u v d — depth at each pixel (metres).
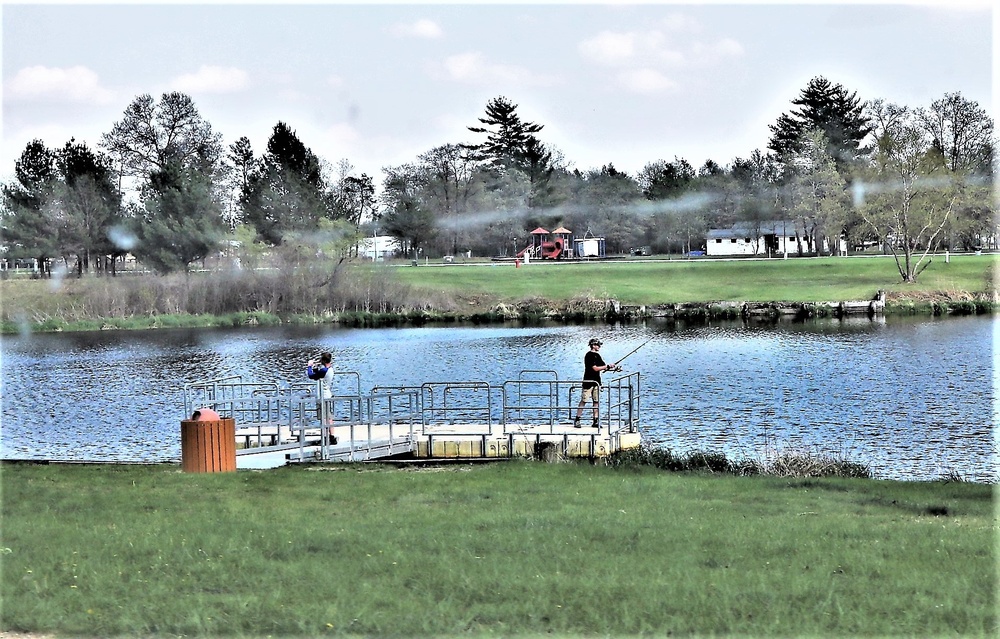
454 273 113.25
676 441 33.88
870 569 13.84
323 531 15.92
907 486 21.77
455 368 57.31
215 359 63.72
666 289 101.44
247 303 94.19
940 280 99.50
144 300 93.50
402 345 69.62
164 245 109.00
